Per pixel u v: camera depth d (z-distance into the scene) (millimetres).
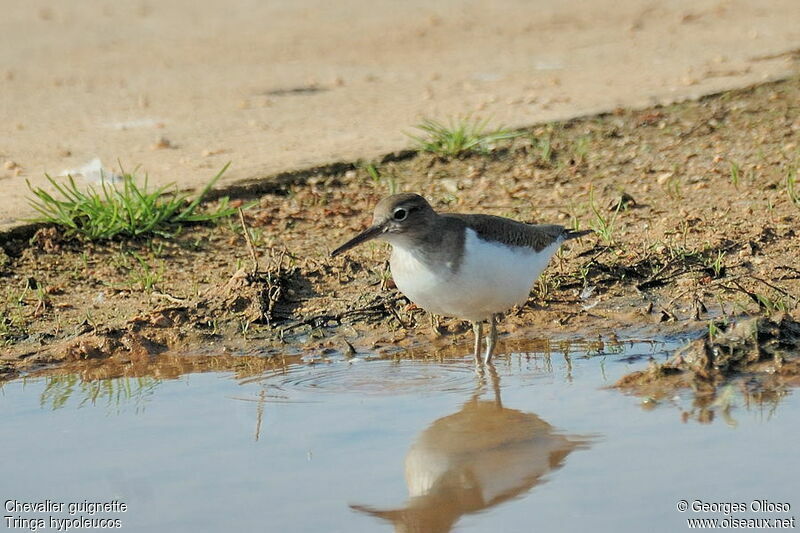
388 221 10109
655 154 16266
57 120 19109
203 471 8594
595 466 8547
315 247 13742
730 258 12883
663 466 8484
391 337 11758
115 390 10516
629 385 10203
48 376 10961
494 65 22250
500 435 9211
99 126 18656
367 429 9406
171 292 12688
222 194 15000
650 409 9625
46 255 13445
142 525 7699
